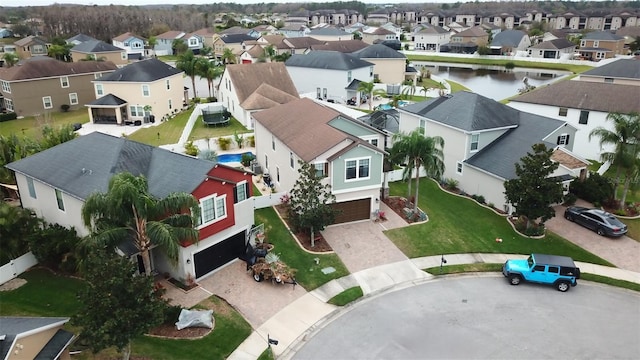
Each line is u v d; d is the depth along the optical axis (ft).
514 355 70.54
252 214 96.68
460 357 70.03
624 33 443.73
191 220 75.05
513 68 395.75
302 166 97.50
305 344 72.59
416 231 108.27
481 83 327.26
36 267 90.22
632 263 96.99
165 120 203.10
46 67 218.18
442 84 303.48
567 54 410.93
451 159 133.59
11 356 53.06
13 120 206.69
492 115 131.85
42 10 610.24
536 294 86.48
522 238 106.11
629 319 79.66
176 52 438.81
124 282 58.80
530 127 128.88
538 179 100.73
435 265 95.30
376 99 257.34
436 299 84.38
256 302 82.12
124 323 56.90
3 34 505.25
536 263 87.45
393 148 111.55
